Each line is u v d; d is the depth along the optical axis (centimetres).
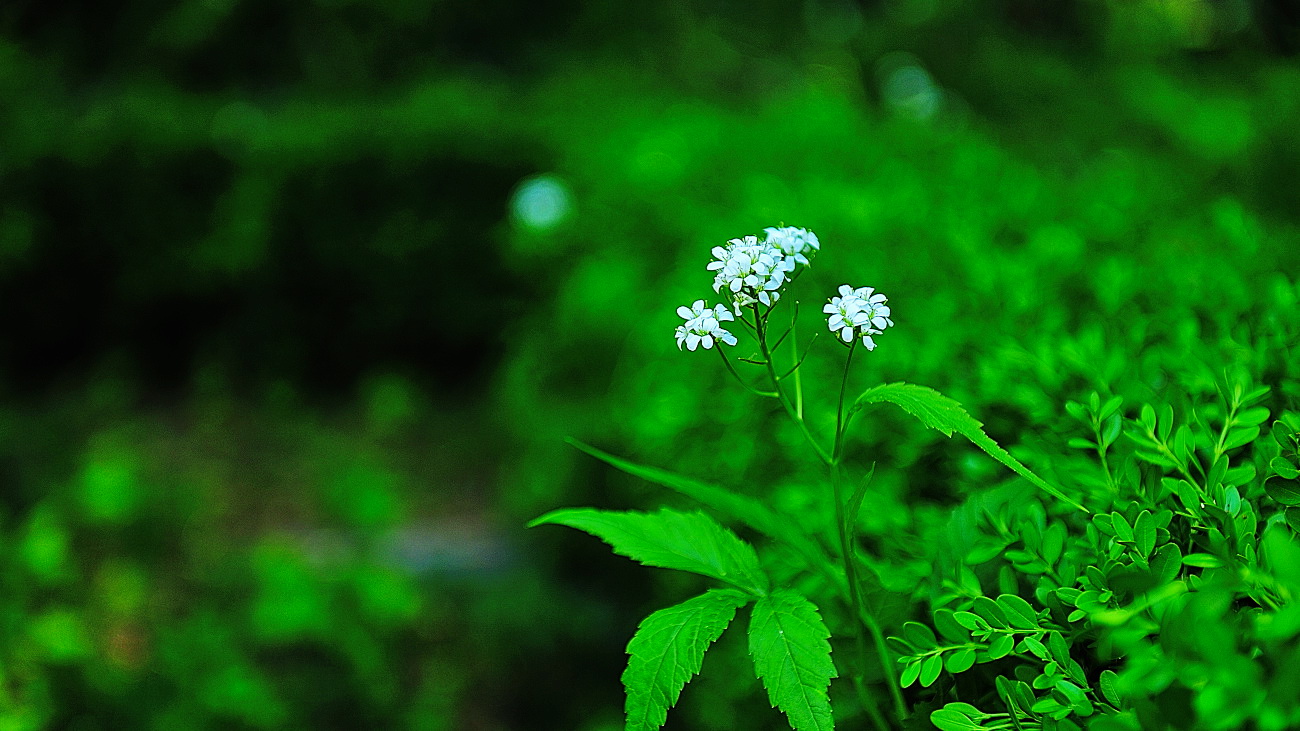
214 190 804
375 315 813
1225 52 795
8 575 268
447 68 1261
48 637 254
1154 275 192
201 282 803
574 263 541
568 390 484
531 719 397
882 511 153
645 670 113
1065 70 805
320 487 616
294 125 815
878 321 115
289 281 803
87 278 807
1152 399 133
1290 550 72
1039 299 188
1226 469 110
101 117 819
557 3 1349
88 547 318
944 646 114
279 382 770
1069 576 111
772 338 228
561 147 771
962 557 126
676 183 435
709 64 1531
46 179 784
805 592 145
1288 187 400
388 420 717
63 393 786
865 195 276
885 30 1117
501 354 823
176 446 712
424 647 400
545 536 443
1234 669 71
